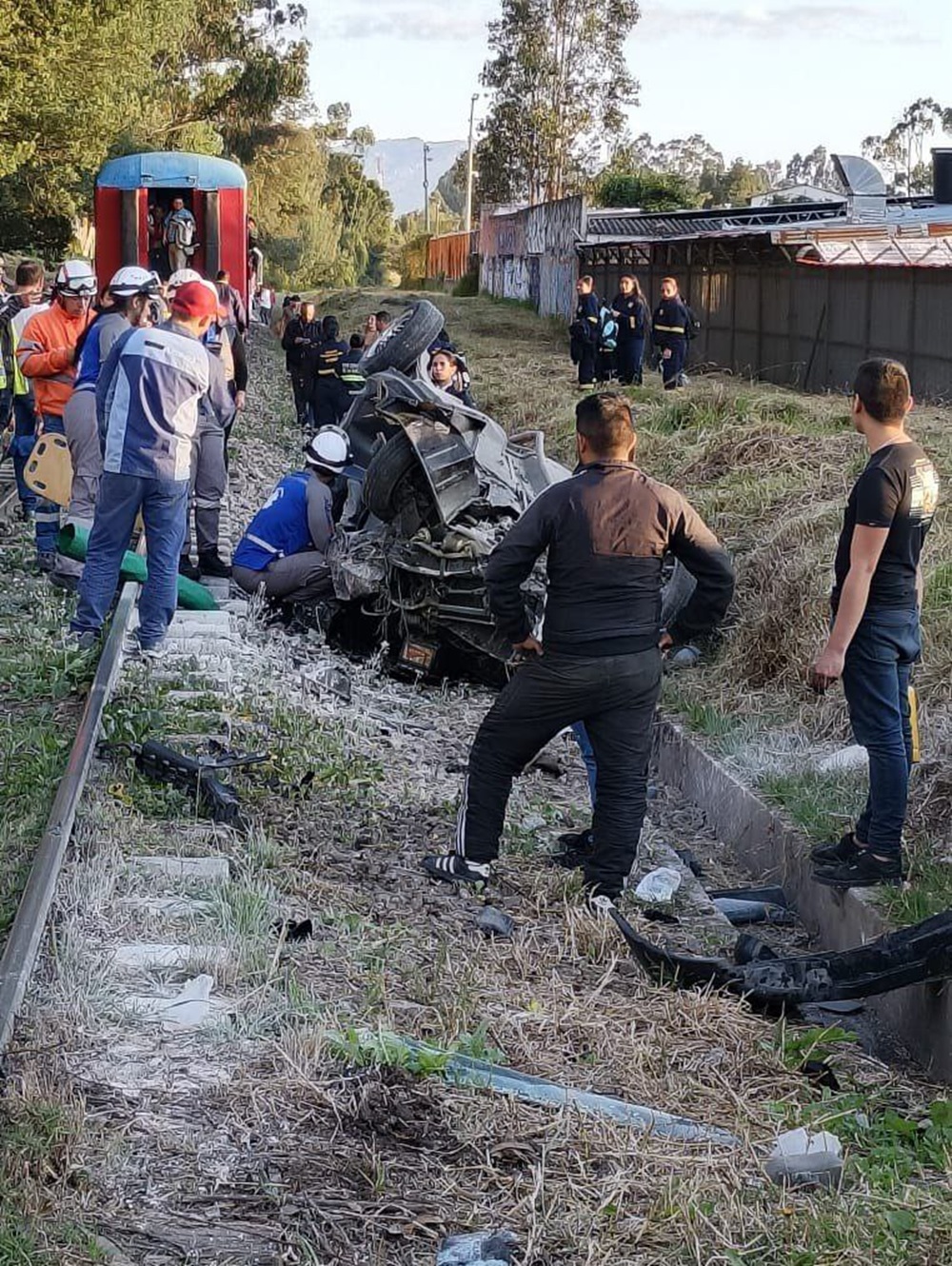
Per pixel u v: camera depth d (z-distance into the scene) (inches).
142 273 377.7
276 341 1690.5
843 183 1397.6
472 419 393.1
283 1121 157.3
